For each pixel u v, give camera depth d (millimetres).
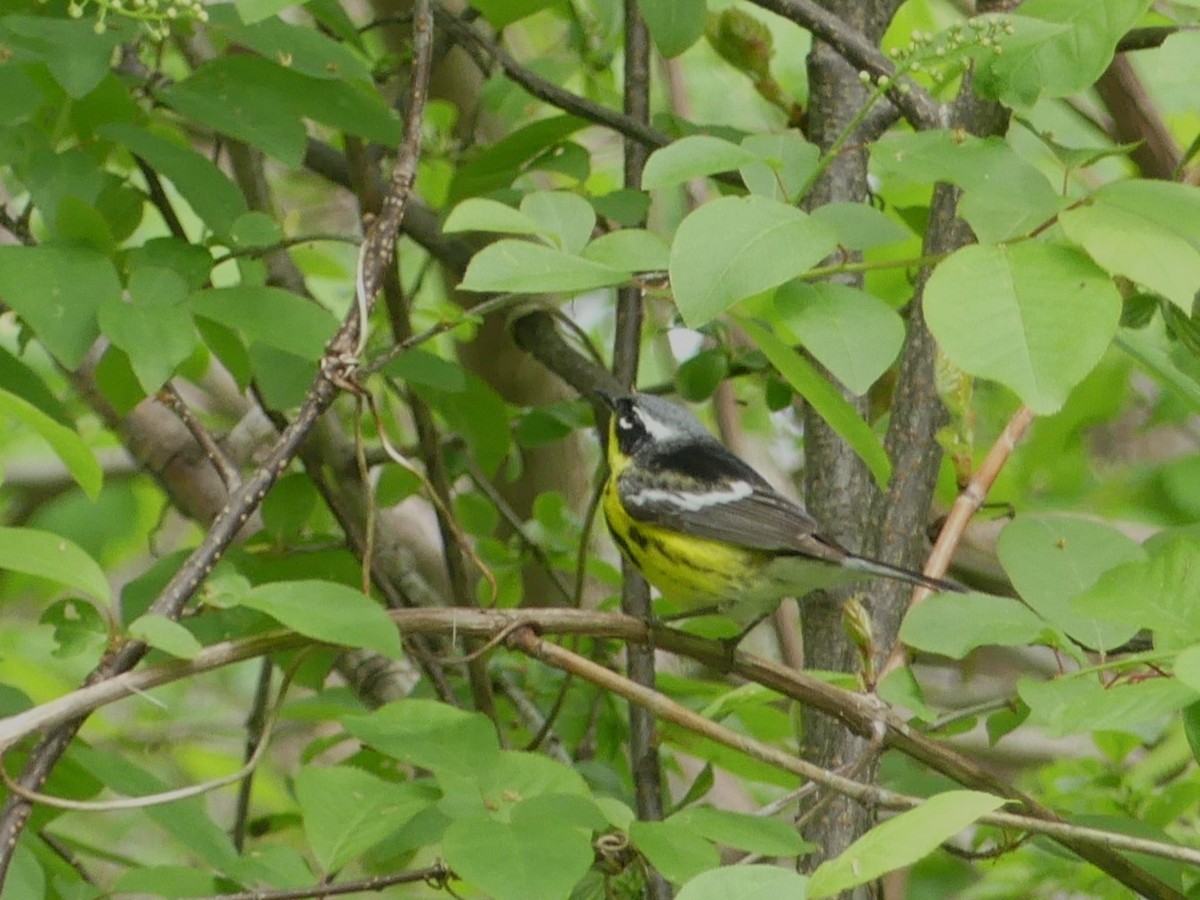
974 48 7000
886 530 9984
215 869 7434
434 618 7457
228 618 10258
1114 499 15664
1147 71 13367
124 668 6688
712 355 12617
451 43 13594
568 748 13172
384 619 6457
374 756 11211
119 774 7598
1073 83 7336
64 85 8812
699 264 6199
